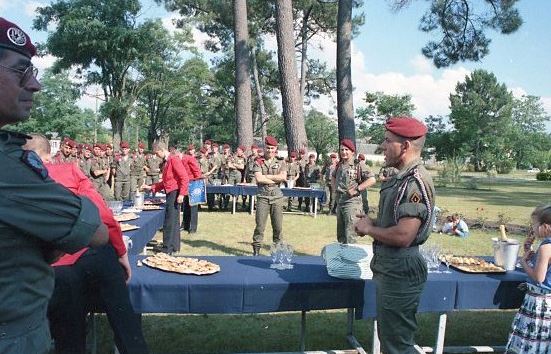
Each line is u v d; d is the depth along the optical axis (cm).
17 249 110
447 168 2827
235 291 294
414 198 237
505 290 329
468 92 6344
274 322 435
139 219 549
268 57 3494
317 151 5156
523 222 1186
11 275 110
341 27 1413
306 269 339
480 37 1788
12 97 114
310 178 1365
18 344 111
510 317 471
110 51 3108
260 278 308
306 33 3047
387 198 250
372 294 312
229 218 1087
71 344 261
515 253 358
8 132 115
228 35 3089
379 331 263
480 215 1298
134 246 448
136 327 273
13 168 108
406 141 247
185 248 738
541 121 8581
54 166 246
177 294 288
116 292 264
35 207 110
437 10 1798
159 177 1334
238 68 1612
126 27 3152
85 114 5653
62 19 2950
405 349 253
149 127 4481
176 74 3744
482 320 461
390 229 241
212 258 363
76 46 3034
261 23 2883
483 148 5194
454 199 1872
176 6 2723
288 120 1402
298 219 1117
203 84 4156
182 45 3656
